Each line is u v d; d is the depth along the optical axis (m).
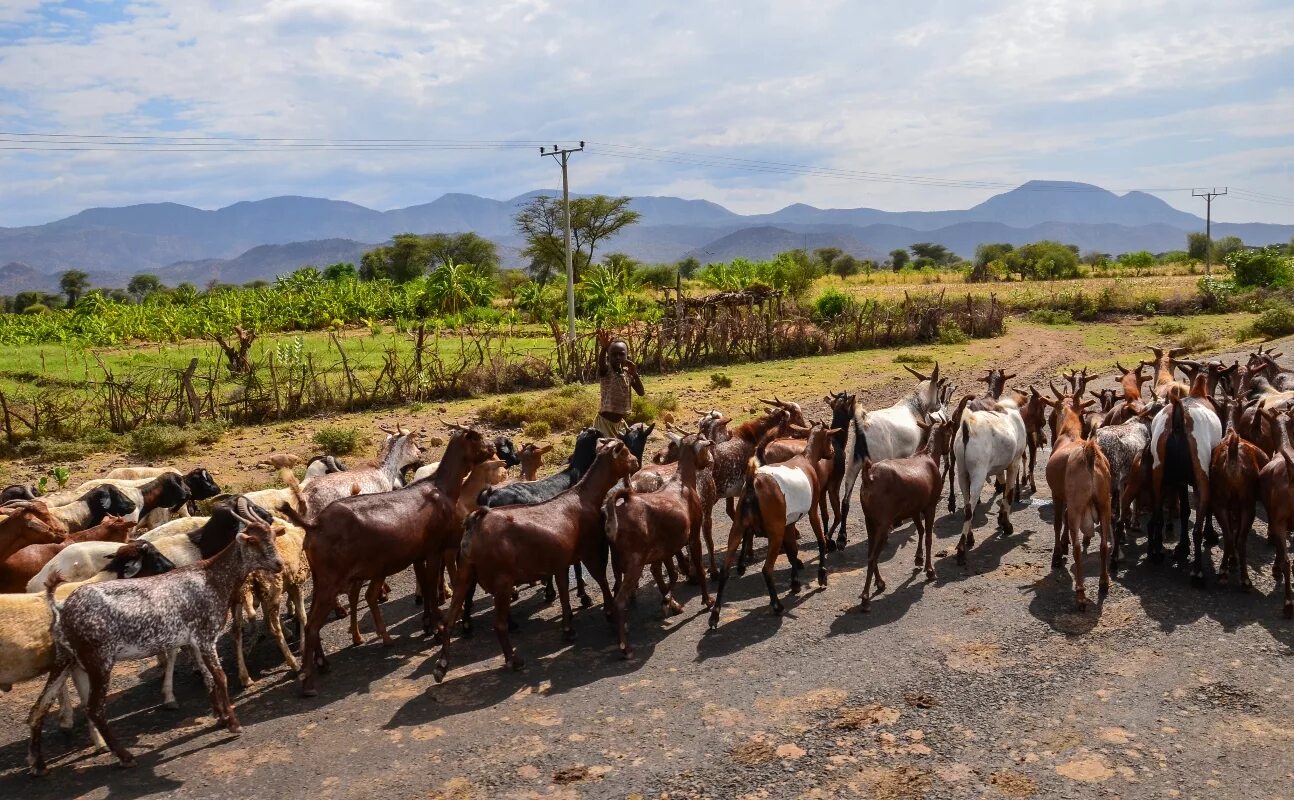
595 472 9.19
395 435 11.70
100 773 6.95
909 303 37.91
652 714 7.51
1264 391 14.66
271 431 21.48
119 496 10.37
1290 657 8.04
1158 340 34.47
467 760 6.92
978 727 7.13
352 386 24.03
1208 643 8.38
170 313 45.88
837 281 74.25
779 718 7.36
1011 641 8.59
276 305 51.84
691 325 32.03
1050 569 10.43
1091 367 27.47
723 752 6.89
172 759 7.12
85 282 146.00
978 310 38.81
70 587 7.56
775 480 9.35
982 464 10.76
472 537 8.27
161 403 22.58
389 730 7.43
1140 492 10.88
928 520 10.27
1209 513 10.03
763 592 10.27
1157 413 11.27
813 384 25.88
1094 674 7.90
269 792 6.61
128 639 7.00
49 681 6.91
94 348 38.72
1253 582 9.85
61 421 21.28
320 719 7.68
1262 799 6.12
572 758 6.89
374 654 9.05
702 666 8.37
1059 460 9.97
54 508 10.00
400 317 43.94
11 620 7.06
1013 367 28.52
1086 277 72.75
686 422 20.75
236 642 8.41
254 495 10.13
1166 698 7.45
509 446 11.84
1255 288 46.06
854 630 9.00
